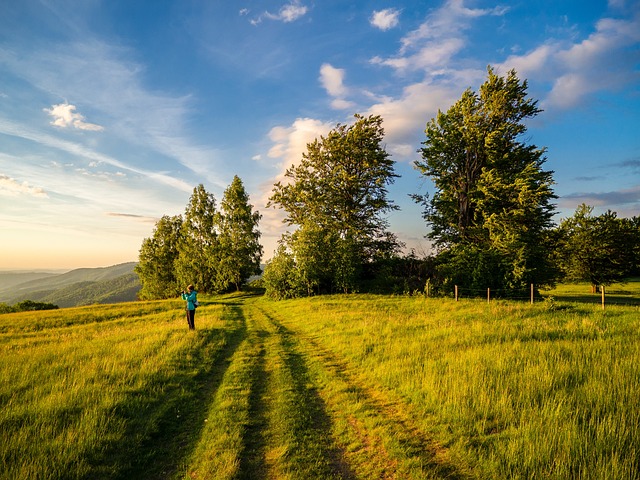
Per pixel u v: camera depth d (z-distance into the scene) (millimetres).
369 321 14664
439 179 31781
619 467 3775
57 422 5527
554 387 5984
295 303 27969
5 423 5496
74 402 6375
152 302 39281
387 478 4246
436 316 14953
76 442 4926
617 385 5637
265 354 11383
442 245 32281
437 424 5512
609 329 9898
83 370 8477
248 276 58469
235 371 9164
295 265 36000
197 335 13914
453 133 29453
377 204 39219
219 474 4301
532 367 6949
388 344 10508
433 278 29141
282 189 44344
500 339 9789
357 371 8828
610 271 37781
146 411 6391
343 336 12727
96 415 5719
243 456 4883
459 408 5691
